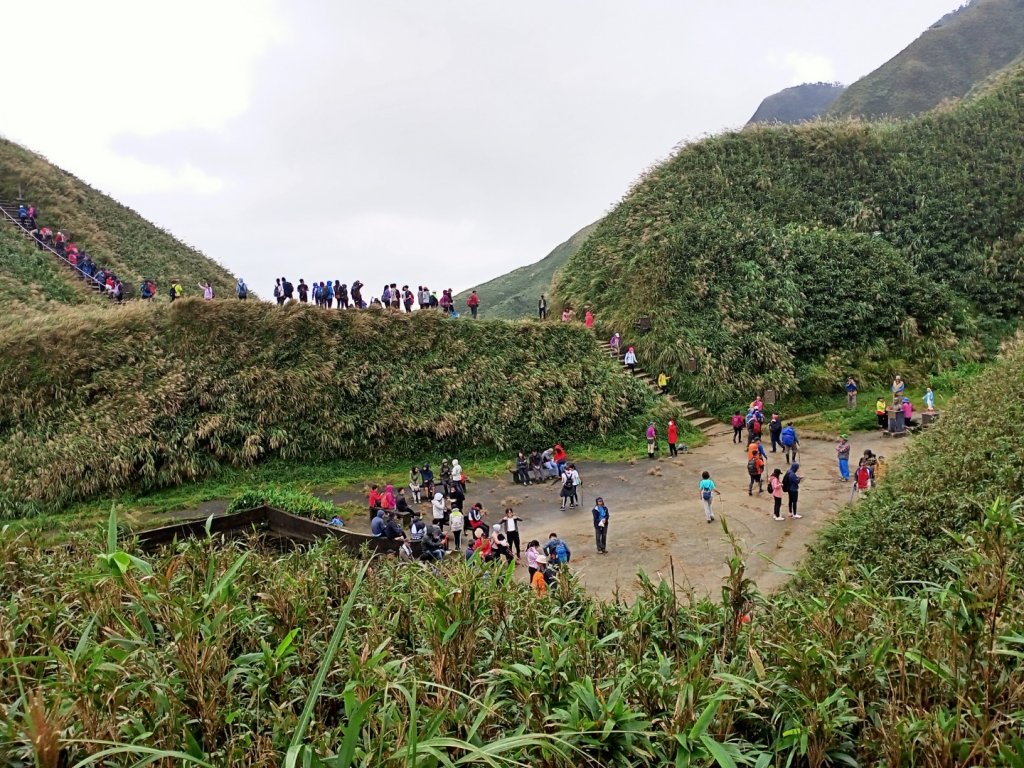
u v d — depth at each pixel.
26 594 5.58
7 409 21.17
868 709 3.97
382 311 27.16
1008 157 32.62
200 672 3.67
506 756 3.41
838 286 29.11
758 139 35.91
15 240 32.34
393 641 5.05
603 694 3.96
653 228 32.66
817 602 5.05
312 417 23.89
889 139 35.03
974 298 29.47
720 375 27.02
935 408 24.44
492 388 25.78
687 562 14.31
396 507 18.73
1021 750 2.84
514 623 5.47
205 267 42.44
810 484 18.91
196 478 21.72
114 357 23.17
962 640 4.15
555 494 20.58
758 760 3.40
